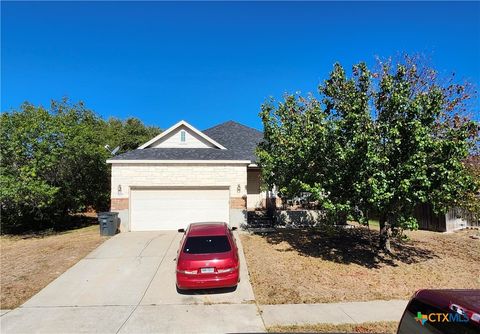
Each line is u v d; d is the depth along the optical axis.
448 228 17.66
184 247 10.24
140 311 8.83
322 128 11.43
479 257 13.23
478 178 12.42
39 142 18.89
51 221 21.50
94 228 20.78
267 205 21.72
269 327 7.79
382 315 8.38
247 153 23.20
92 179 22.17
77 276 11.52
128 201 18.33
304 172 12.73
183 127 21.70
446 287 10.39
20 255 14.25
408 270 11.75
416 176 10.16
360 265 12.21
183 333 7.59
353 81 12.66
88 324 8.10
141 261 12.95
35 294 10.09
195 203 18.77
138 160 18.42
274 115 14.88
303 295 9.76
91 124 32.31
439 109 10.99
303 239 15.80
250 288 10.31
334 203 11.69
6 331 7.79
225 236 10.57
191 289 10.23
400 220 10.97
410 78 14.44
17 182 17.83
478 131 11.53
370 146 10.69
